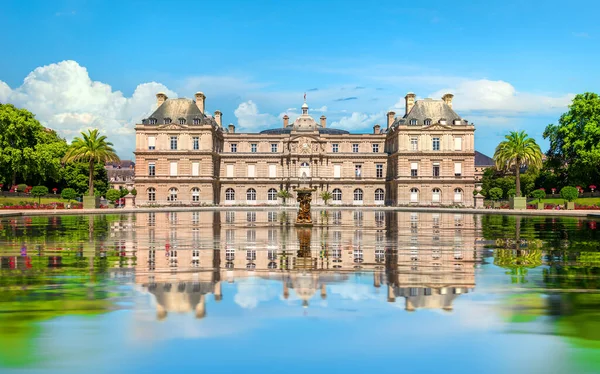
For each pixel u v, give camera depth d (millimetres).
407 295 12883
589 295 12859
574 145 87438
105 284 14133
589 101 88375
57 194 105312
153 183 112188
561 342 9500
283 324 10453
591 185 88188
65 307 11617
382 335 9859
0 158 85375
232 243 25422
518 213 70000
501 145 91000
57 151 100062
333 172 120125
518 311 11383
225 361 8664
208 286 13914
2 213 55219
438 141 112500
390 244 25000
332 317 10922
